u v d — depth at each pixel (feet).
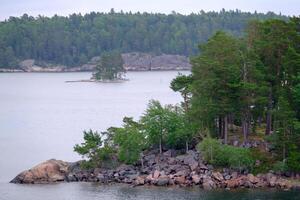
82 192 518.78
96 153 583.99
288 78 578.25
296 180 530.68
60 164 582.76
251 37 619.26
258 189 519.19
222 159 548.31
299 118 575.79
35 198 505.25
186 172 544.62
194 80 617.62
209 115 589.73
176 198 493.36
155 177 541.34
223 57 587.27
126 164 575.79
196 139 605.31
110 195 507.30
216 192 510.17
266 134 593.83
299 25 629.10
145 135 599.16
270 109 588.91
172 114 605.73
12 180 566.77
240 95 574.56
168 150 597.11
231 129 624.18
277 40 589.32
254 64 575.79
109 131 613.93
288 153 546.67
